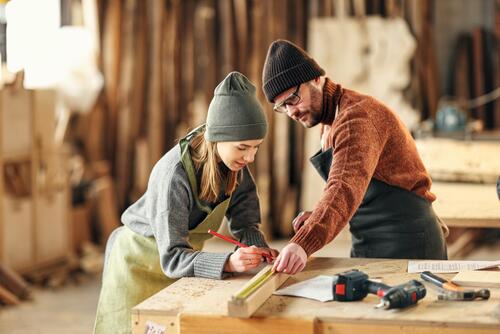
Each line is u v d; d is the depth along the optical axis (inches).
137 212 133.0
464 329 95.5
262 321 99.2
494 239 320.8
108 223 322.3
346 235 320.8
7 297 246.1
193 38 346.3
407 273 118.7
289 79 124.4
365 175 118.5
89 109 323.0
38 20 304.5
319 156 136.1
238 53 343.6
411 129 289.7
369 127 122.4
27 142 267.9
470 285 110.7
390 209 134.3
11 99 260.4
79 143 340.5
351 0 335.6
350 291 104.0
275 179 340.8
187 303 106.0
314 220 113.4
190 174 121.6
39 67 306.2
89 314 237.6
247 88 117.8
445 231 147.7
